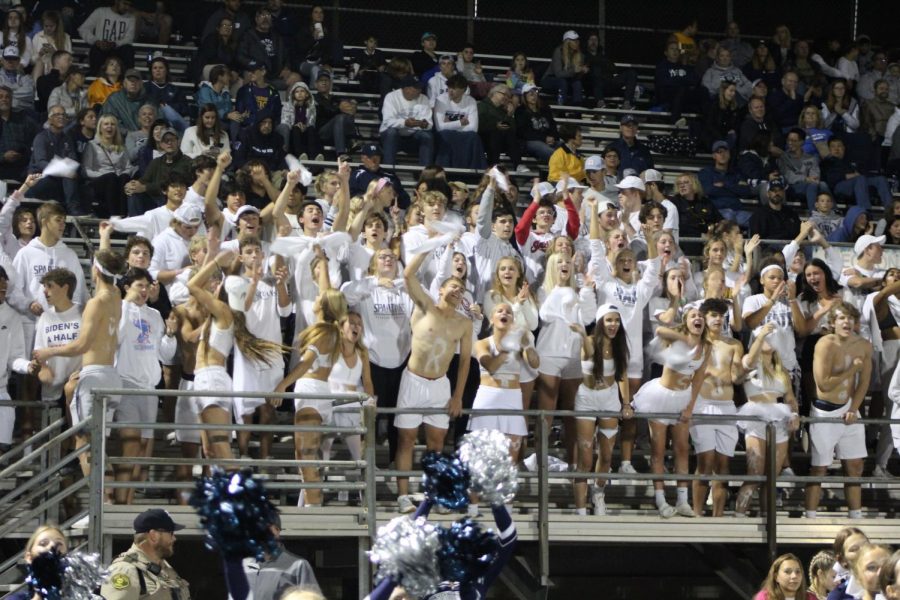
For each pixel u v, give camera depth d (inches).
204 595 464.1
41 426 434.0
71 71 652.1
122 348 402.9
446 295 417.7
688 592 517.7
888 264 621.6
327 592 474.9
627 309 465.7
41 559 203.3
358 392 409.1
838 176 716.7
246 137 620.4
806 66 813.2
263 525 157.9
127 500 398.9
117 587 328.2
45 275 411.2
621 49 871.1
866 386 460.4
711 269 481.7
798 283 520.1
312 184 633.6
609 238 485.1
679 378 442.3
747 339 494.6
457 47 848.3
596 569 510.6
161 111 633.0
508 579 436.8
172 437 451.8
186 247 465.1
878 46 875.4
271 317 425.4
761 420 435.8
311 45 746.8
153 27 750.5
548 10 862.5
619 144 679.1
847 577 360.2
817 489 458.0
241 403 405.4
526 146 688.4
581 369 448.8
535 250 493.0
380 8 833.5
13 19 671.8
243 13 704.4
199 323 419.2
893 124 766.5
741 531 439.5
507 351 424.2
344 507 397.4
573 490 468.1
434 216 461.4
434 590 174.7
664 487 481.1
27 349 443.5
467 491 178.1
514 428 420.8
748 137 716.0
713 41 810.8
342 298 410.3
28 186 472.1
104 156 584.7
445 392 425.4
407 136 665.6
